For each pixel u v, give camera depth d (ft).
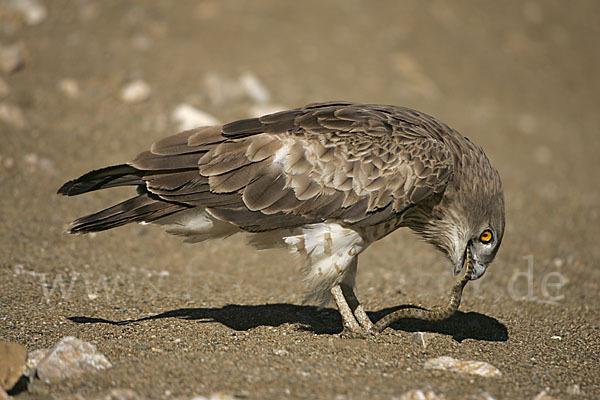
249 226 30.19
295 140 30.25
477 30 95.40
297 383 25.50
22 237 42.55
